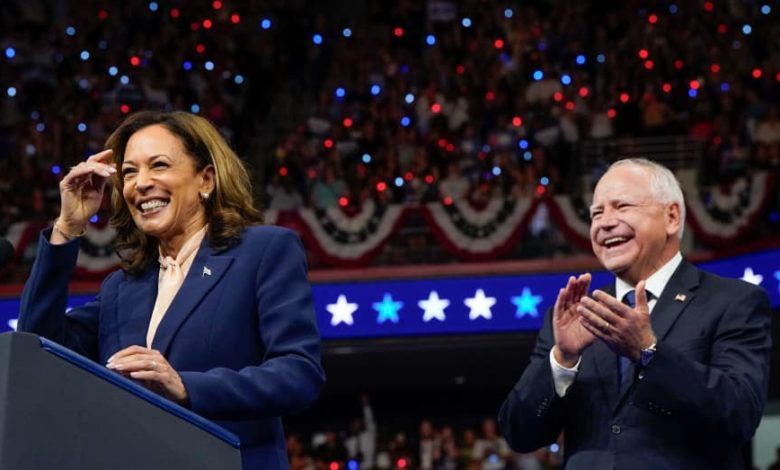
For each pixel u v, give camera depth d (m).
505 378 24.19
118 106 23.91
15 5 25.38
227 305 4.45
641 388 4.84
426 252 21.61
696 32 23.70
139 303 4.59
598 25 24.33
